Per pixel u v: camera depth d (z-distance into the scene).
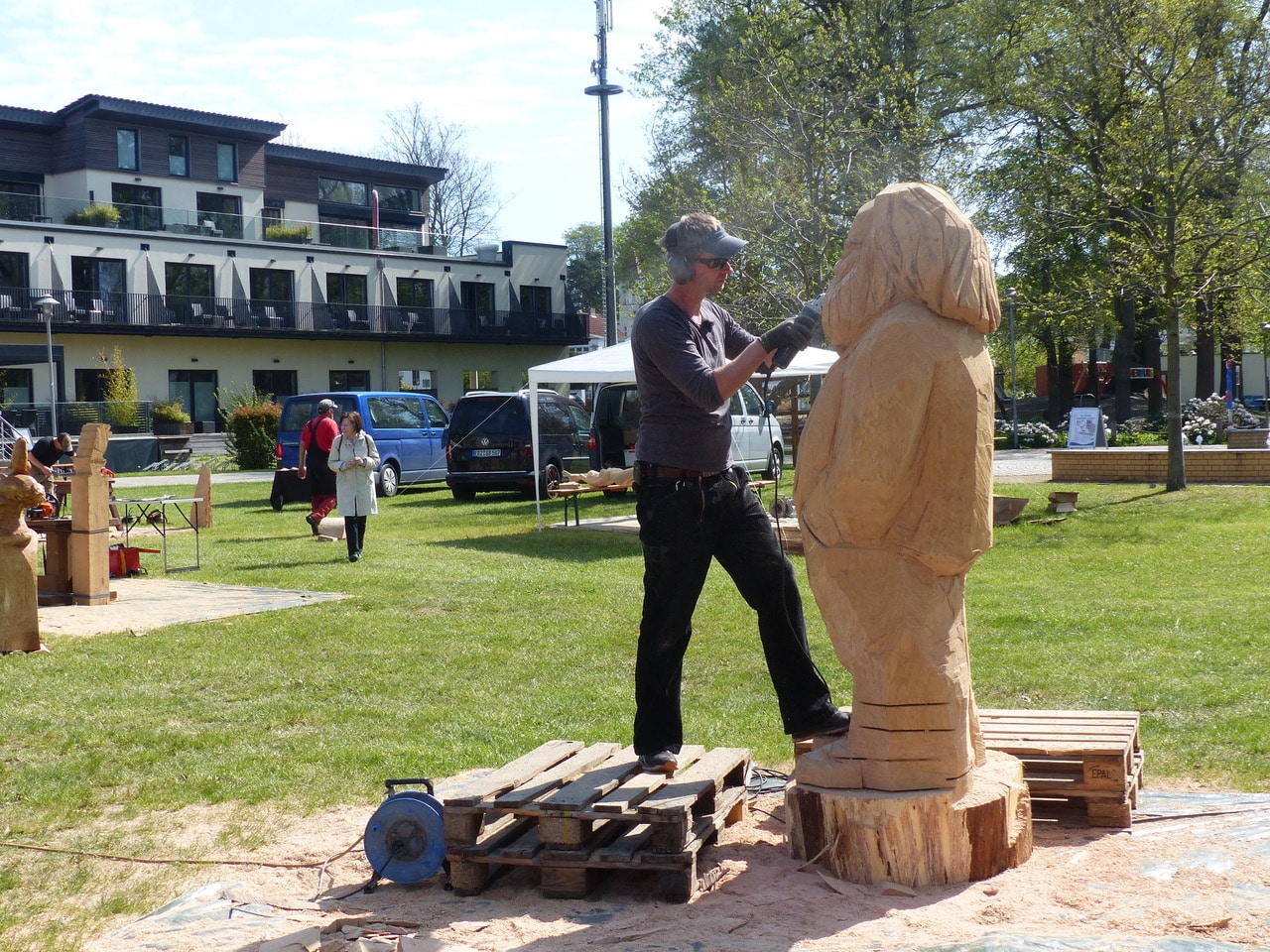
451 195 64.88
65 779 5.23
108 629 8.95
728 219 22.27
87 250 39.59
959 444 3.47
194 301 42.03
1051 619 8.55
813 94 22.56
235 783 5.14
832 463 3.58
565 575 11.84
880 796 3.57
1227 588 10.07
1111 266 17.75
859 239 3.62
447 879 3.90
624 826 3.96
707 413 4.02
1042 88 17.48
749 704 6.39
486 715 6.27
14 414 36.19
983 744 3.93
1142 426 35.59
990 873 3.60
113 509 15.00
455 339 48.34
